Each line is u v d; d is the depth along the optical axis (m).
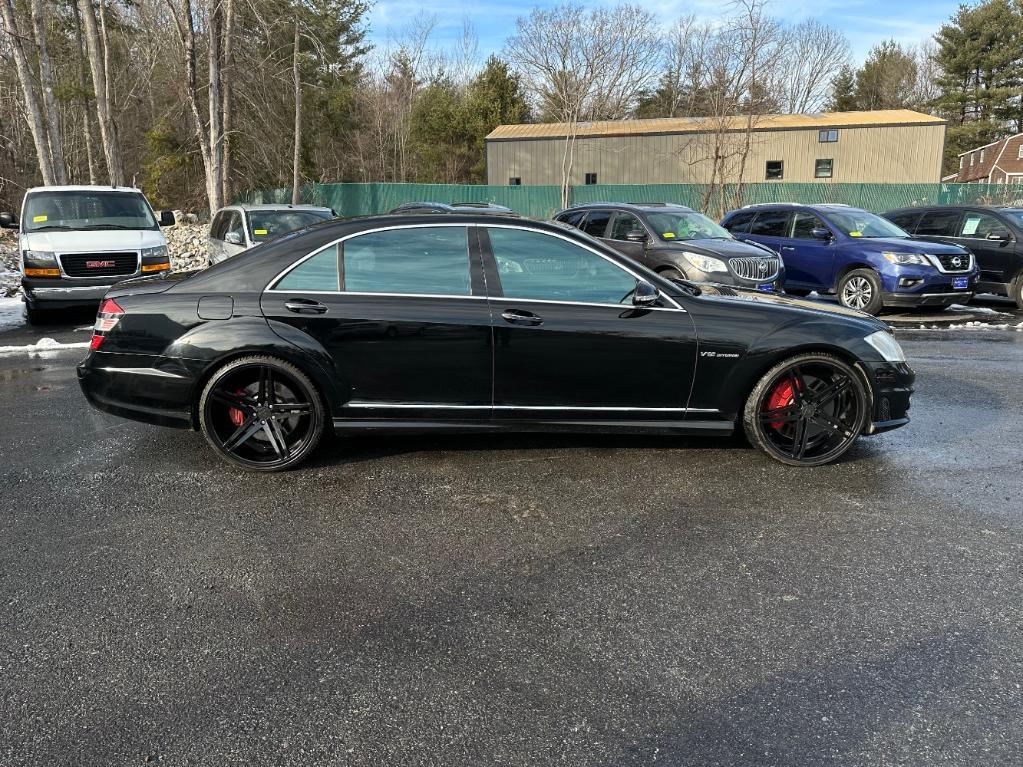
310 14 29.92
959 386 6.59
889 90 64.75
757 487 4.10
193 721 2.23
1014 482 4.18
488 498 3.95
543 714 2.26
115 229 10.73
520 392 4.31
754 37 29.45
